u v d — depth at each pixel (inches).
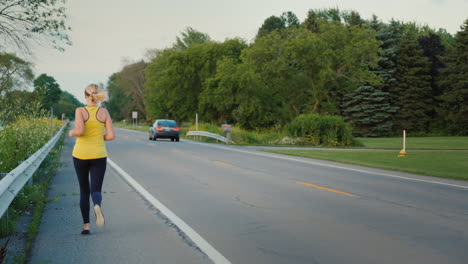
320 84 1755.7
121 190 360.2
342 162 650.8
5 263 167.2
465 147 1104.2
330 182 424.8
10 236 212.5
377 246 199.8
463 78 2358.5
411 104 2415.1
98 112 216.1
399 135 2464.3
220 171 504.7
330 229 232.2
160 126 1208.2
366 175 489.1
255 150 885.8
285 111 1882.4
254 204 303.0
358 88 2401.6
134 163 585.0
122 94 5059.1
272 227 235.8
